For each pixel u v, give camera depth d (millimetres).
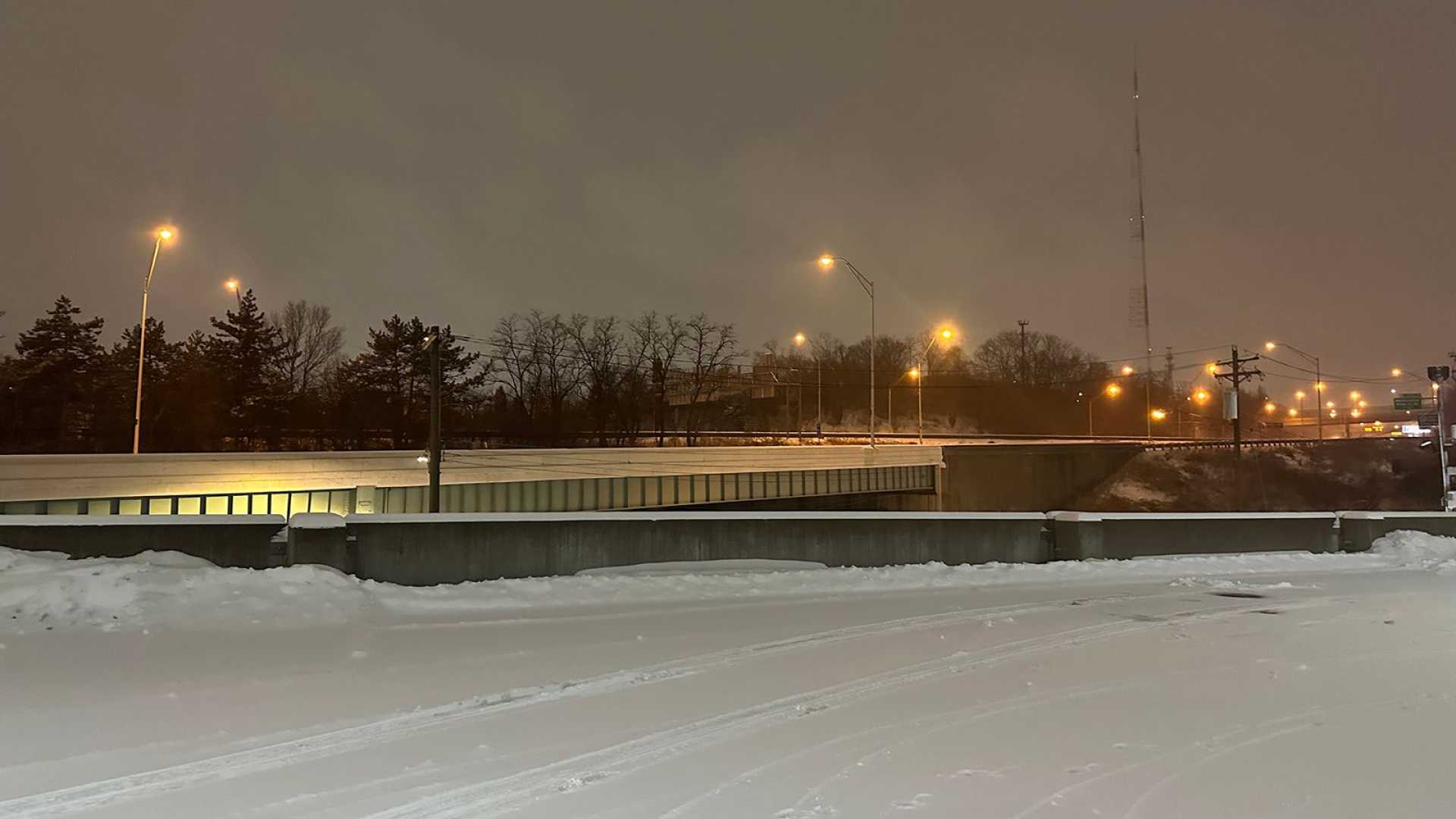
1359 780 5605
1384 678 8414
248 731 6496
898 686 8031
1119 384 135250
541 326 86125
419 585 12836
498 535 13328
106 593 9977
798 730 6699
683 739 6453
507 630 10297
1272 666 8914
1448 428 39562
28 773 5582
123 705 7062
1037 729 6738
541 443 73375
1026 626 11047
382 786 5430
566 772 5719
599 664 8789
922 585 14234
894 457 58625
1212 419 132875
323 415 66812
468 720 6871
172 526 11922
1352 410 162000
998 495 66125
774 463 52594
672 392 90938
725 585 13422
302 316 80375
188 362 57938
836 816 4969
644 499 47062
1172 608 12453
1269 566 17094
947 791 5379
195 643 9109
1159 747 6285
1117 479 77875
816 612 11828
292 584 10992
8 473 28781
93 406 56406
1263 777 5664
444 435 68250
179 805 5090
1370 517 19703
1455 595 13844
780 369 100312
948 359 133000
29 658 8336
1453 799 5305
